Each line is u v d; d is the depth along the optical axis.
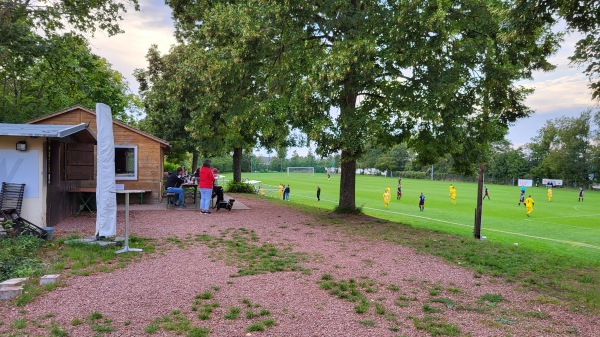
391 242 10.88
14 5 16.55
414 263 8.50
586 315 5.62
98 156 9.09
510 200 41.38
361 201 36.16
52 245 8.73
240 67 15.01
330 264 8.10
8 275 6.46
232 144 25.69
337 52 12.20
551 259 9.25
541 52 13.14
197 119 19.25
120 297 5.67
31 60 17.47
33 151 10.56
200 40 20.20
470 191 54.69
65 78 21.19
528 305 6.00
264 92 15.67
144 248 8.98
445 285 6.91
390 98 14.03
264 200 23.92
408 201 36.94
